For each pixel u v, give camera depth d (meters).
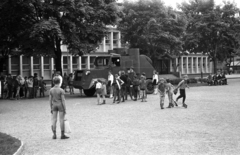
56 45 26.52
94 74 23.64
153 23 33.00
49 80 45.12
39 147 8.01
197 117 12.67
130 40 36.34
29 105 18.78
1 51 27.17
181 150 7.38
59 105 8.96
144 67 26.36
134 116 13.30
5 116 14.02
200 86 35.88
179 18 35.94
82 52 24.86
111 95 22.81
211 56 44.59
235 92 26.03
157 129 10.18
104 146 7.95
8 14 24.27
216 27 40.69
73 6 23.56
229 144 7.92
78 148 7.80
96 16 25.50
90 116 13.53
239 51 46.06
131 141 8.46
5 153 6.86
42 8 23.48
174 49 37.38
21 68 42.16
